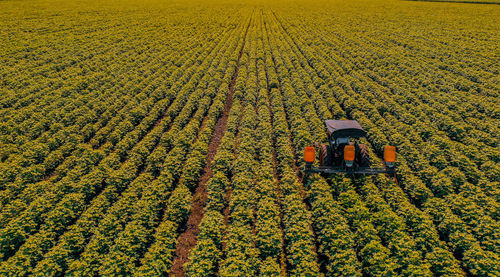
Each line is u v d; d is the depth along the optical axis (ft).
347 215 42.37
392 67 113.29
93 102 86.33
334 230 38.70
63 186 50.24
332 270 35.19
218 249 38.73
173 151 60.49
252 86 96.17
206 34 191.01
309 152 45.03
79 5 305.53
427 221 39.34
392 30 187.11
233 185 51.24
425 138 64.49
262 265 35.83
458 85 92.53
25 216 43.24
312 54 133.39
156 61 129.18
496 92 84.28
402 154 57.52
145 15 261.03
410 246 36.11
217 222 41.93
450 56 123.95
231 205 45.32
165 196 49.65
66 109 82.23
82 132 71.05
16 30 180.14
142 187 50.55
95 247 38.32
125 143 64.44
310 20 241.35
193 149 62.23
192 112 84.74
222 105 84.43
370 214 42.19
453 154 55.06
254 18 267.80
